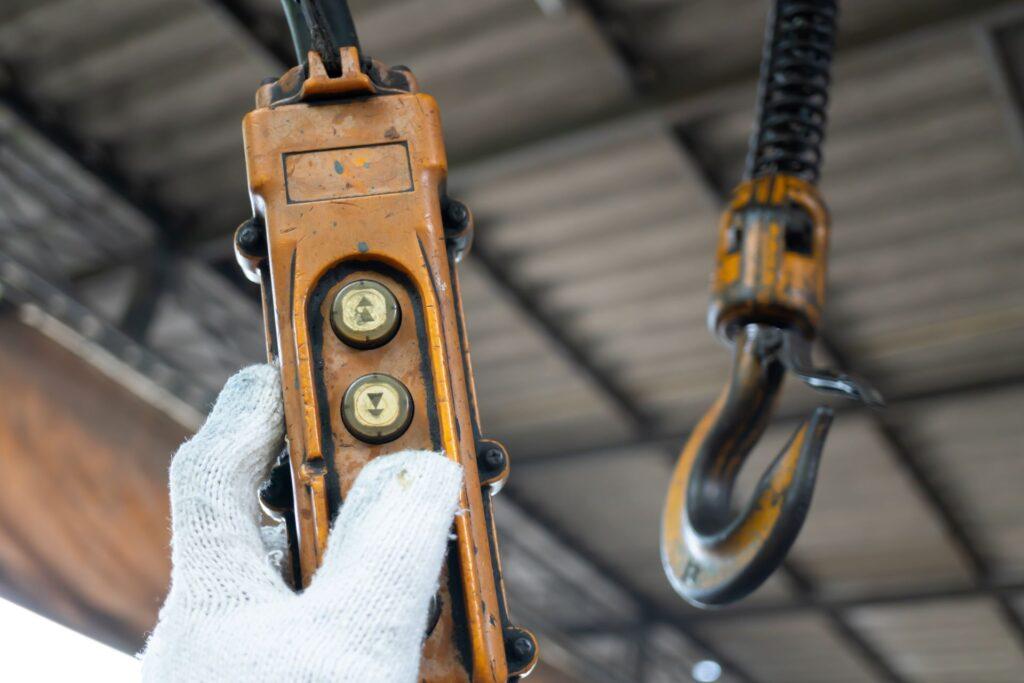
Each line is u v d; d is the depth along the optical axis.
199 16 4.62
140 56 4.82
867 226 5.80
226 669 0.63
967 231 5.78
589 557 8.53
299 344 0.71
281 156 0.75
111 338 5.43
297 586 0.72
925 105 5.10
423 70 4.92
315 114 0.76
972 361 6.54
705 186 5.45
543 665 8.25
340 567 0.65
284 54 4.81
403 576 0.64
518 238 5.83
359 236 0.74
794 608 8.84
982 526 7.97
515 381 6.84
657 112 4.97
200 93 5.01
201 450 0.70
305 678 0.62
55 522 4.56
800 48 1.33
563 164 5.34
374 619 0.63
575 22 4.66
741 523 1.09
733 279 1.23
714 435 1.20
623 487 7.66
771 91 1.34
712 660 9.70
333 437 0.71
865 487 7.61
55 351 5.04
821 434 1.07
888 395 6.77
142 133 5.21
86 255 5.71
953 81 4.97
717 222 5.70
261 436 0.71
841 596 8.72
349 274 0.74
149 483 5.11
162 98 5.03
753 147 1.35
